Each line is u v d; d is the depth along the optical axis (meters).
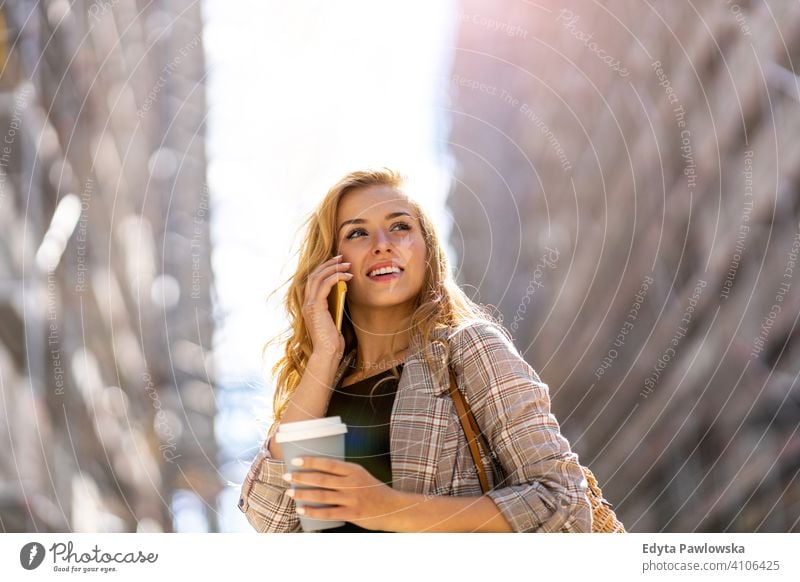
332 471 2.00
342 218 2.43
